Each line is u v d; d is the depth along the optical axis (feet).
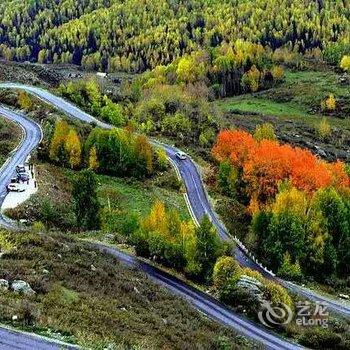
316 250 299.17
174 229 268.00
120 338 141.08
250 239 309.63
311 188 376.68
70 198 333.01
